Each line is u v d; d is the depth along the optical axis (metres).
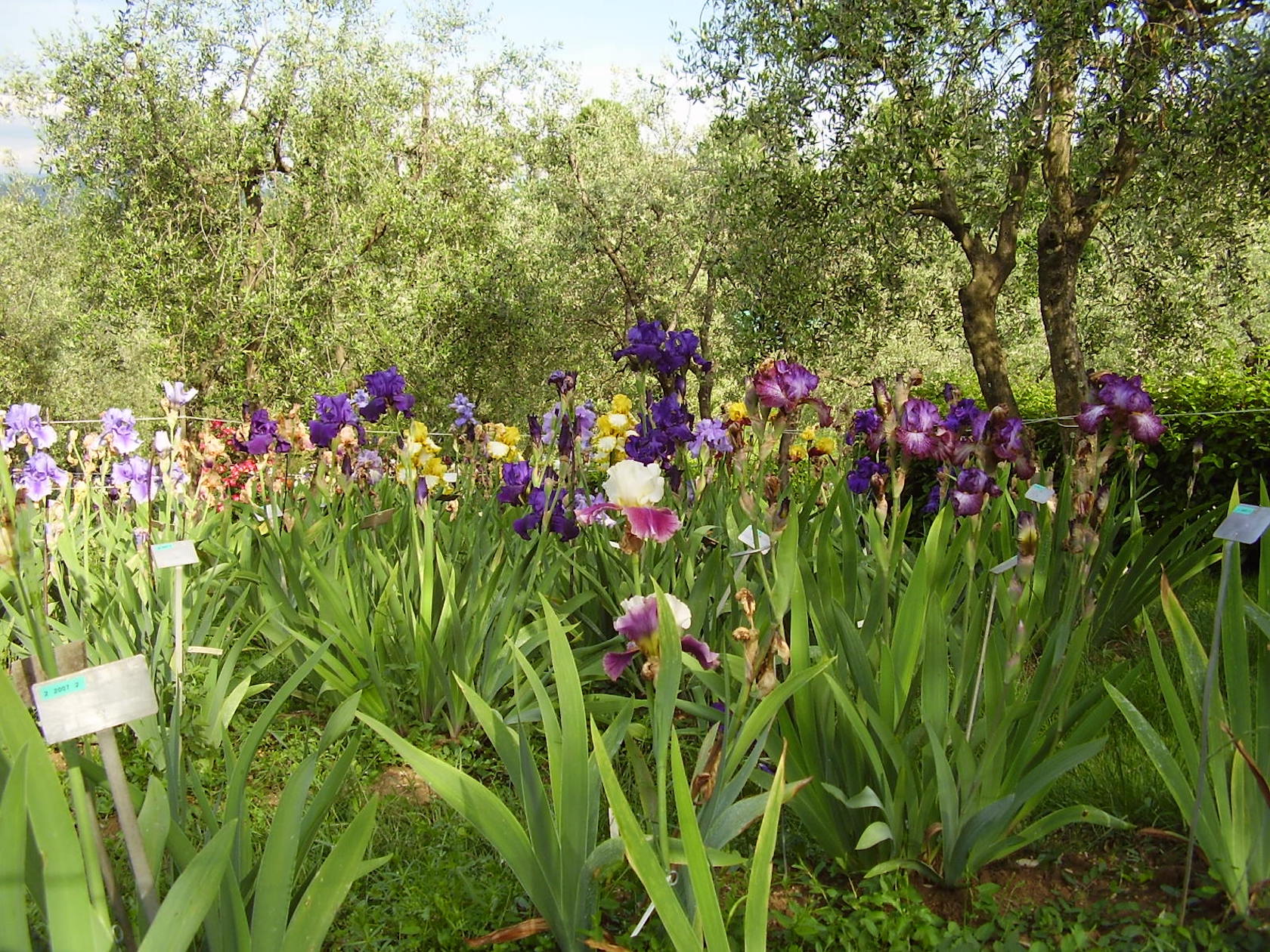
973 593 3.15
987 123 8.19
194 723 3.63
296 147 14.78
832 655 2.33
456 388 16.45
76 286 15.59
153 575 4.62
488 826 2.39
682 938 2.00
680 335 4.76
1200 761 2.58
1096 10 7.25
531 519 4.74
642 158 19.53
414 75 18.00
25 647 4.41
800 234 9.52
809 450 5.80
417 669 4.17
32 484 4.40
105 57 13.79
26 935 1.64
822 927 2.58
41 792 1.69
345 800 3.43
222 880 1.95
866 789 2.82
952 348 15.94
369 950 2.59
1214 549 4.90
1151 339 10.35
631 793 3.30
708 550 4.88
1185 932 2.53
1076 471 3.05
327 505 6.16
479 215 17.69
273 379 14.27
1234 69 7.21
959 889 2.89
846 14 8.10
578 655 4.45
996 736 2.77
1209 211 8.68
